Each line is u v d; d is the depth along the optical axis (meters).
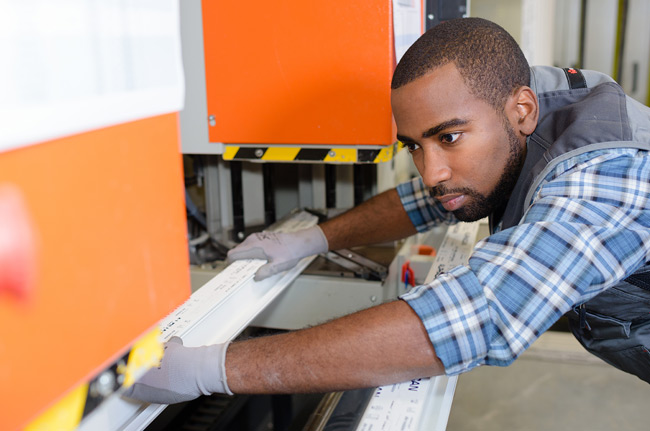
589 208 0.88
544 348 2.59
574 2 3.29
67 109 0.38
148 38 0.45
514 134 1.05
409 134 1.02
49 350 0.40
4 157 0.35
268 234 1.47
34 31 0.35
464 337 0.84
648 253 0.89
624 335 1.22
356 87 1.35
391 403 0.89
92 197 0.42
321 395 1.73
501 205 1.26
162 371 0.86
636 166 0.91
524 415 2.40
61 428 0.48
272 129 1.43
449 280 0.87
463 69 0.97
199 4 1.40
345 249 1.70
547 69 1.19
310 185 1.96
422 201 1.52
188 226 1.95
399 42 1.39
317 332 0.88
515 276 0.85
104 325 0.45
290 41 1.37
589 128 0.95
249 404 2.11
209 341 1.07
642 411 2.40
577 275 0.84
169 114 0.51
